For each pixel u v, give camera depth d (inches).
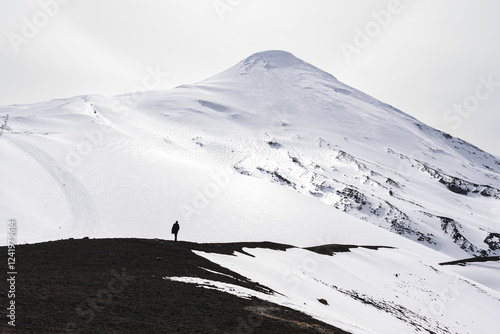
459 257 4798.2
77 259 853.8
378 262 2222.0
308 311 824.3
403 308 1601.9
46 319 458.0
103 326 469.4
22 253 874.1
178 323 535.5
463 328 1659.7
